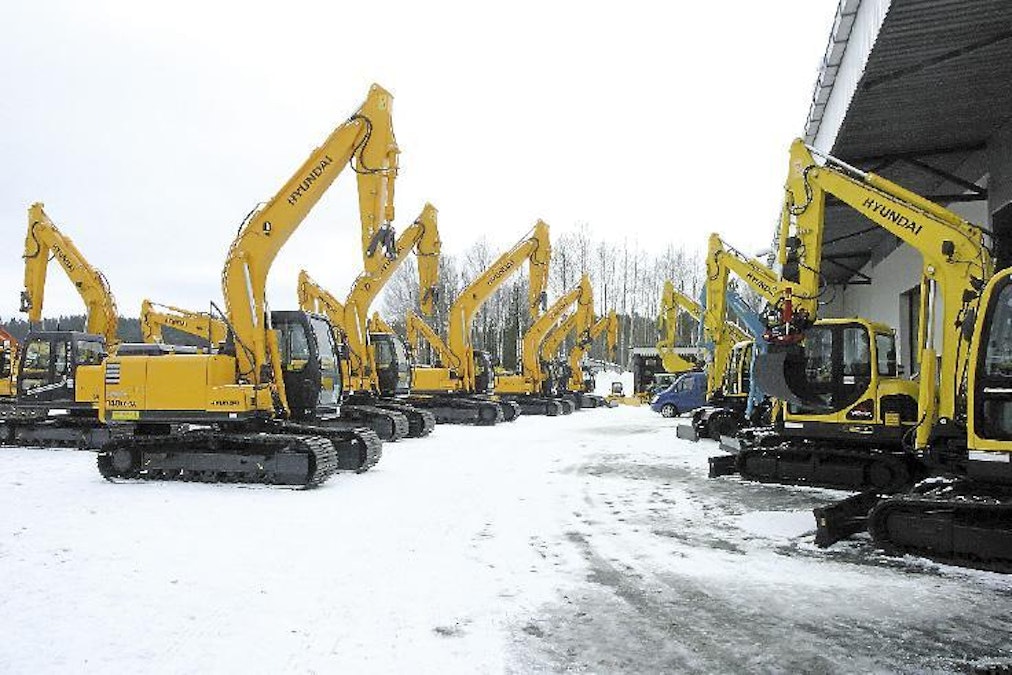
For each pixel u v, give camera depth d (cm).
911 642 481
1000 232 1239
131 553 677
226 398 1114
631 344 5897
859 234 1969
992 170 1261
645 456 1436
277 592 566
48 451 1536
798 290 988
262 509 887
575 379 3394
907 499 648
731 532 791
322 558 664
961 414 776
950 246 855
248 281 1172
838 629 504
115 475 1112
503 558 676
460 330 2366
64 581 590
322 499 955
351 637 479
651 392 3688
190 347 1515
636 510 905
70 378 1661
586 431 2020
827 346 1048
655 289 6353
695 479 1150
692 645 473
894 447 1024
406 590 576
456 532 775
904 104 1116
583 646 469
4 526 788
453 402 2261
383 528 789
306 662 439
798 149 1005
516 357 4184
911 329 1805
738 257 1669
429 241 2030
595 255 5972
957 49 934
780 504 948
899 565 664
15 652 452
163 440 1091
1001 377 632
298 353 1246
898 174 1488
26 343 1722
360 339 1830
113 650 455
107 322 1902
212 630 488
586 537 763
